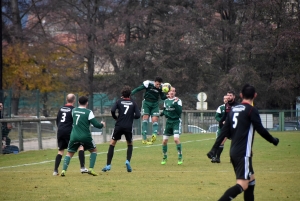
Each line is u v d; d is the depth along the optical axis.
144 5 115.69
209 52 111.00
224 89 104.81
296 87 110.69
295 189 26.91
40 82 114.25
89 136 31.92
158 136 69.88
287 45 105.06
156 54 113.19
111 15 116.19
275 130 82.06
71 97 33.84
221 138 21.16
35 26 119.62
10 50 112.69
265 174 32.50
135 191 26.44
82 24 114.38
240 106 20.97
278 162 39.38
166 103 38.72
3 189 27.25
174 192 26.12
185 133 74.62
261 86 108.44
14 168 37.84
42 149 54.06
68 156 32.28
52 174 33.44
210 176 31.95
